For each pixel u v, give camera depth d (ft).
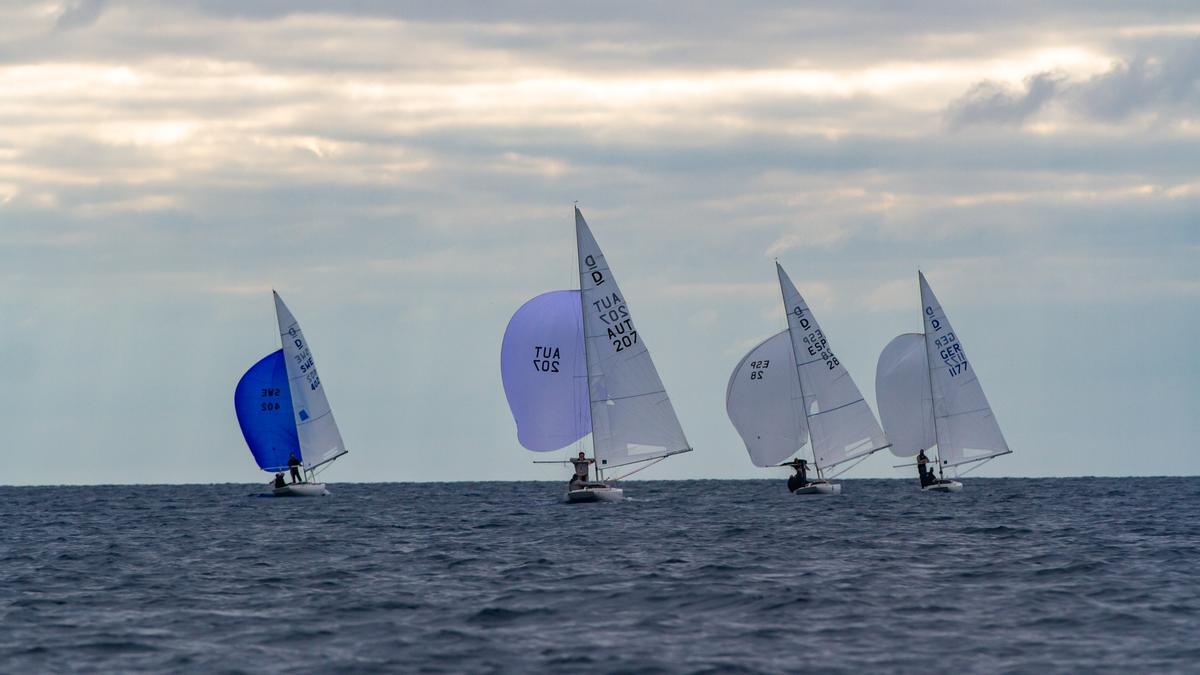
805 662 322.75
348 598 429.79
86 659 332.80
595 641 350.43
